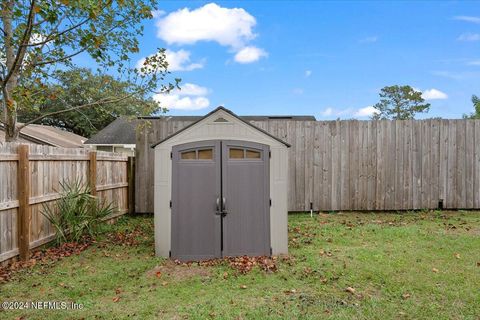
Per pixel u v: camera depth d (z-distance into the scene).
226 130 5.26
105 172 7.78
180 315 3.30
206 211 5.24
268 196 5.31
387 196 8.59
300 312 3.33
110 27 6.83
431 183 8.62
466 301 3.55
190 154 5.28
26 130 14.45
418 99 24.75
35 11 5.08
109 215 7.59
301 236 6.36
